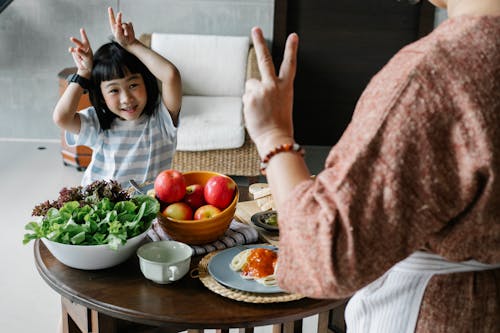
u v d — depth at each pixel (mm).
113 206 1460
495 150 709
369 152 718
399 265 905
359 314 990
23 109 4473
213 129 3543
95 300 1278
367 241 719
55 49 4363
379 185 713
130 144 2133
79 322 1526
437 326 880
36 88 4434
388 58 4570
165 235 1580
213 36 4023
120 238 1344
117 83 1963
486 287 861
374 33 4512
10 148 4312
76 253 1359
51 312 2312
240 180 3996
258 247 1506
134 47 1993
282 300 1277
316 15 4457
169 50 3963
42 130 4523
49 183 3666
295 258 770
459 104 711
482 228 763
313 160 4332
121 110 2012
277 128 862
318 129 4715
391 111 718
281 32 4398
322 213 732
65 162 3979
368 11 4461
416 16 4480
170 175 1545
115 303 1267
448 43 732
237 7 4336
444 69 717
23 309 2318
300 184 791
